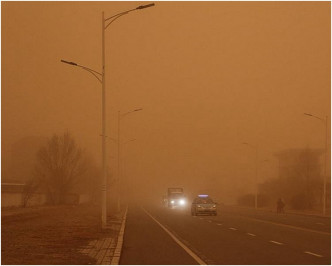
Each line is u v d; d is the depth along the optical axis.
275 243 23.58
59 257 17.97
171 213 61.78
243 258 17.91
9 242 22.94
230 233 29.94
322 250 20.50
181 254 19.25
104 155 35.34
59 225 35.25
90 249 21.03
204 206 54.53
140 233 30.00
